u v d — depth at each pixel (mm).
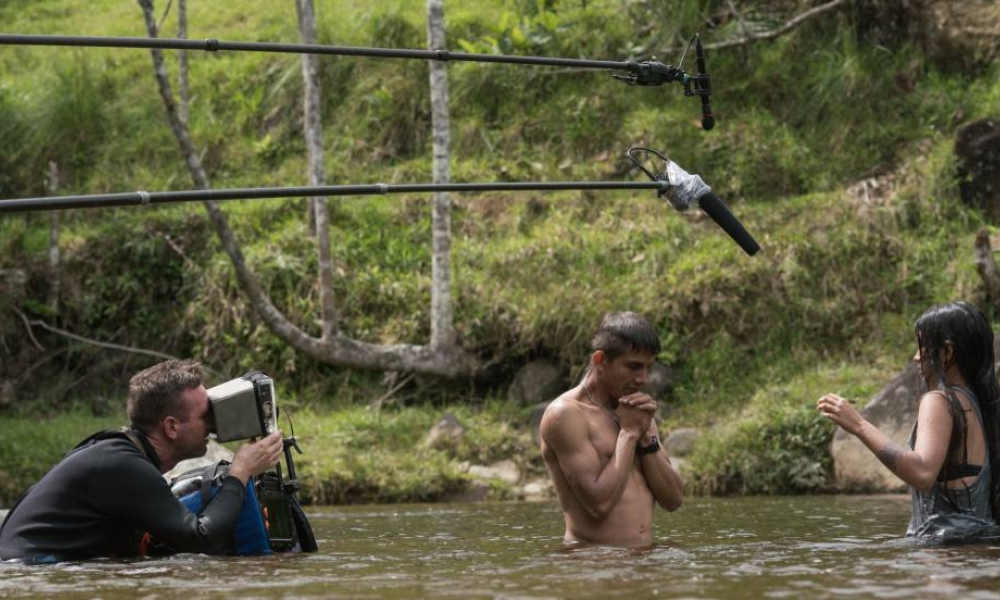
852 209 14805
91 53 19734
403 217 16203
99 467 5977
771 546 6348
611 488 6324
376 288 15156
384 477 11672
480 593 4672
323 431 13195
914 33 16891
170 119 13469
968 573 5023
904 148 15867
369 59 18469
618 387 6430
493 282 14836
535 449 12734
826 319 14023
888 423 11422
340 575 5305
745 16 17469
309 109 14164
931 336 6312
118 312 15969
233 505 6102
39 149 18000
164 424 6223
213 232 16109
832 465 11656
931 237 14555
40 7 21750
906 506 9414
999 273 12984
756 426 11984
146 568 5570
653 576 5086
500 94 17703
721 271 14219
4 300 15680
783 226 14844
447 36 18312
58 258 15977
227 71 19250
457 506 10750
